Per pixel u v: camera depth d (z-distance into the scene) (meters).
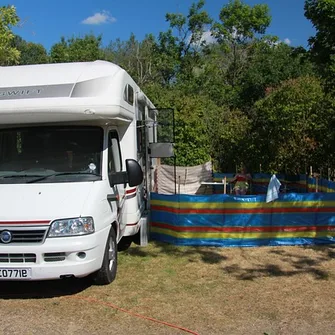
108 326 4.66
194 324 4.67
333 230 7.67
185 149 17.70
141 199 8.07
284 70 27.80
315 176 11.89
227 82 35.53
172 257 7.03
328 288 5.64
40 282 5.97
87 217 5.17
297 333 4.45
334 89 8.37
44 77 5.92
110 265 5.95
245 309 5.02
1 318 4.87
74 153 5.98
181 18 36.12
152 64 35.91
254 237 7.56
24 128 6.11
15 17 8.70
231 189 13.59
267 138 15.48
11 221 5.00
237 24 35.69
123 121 6.43
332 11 7.52
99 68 6.11
